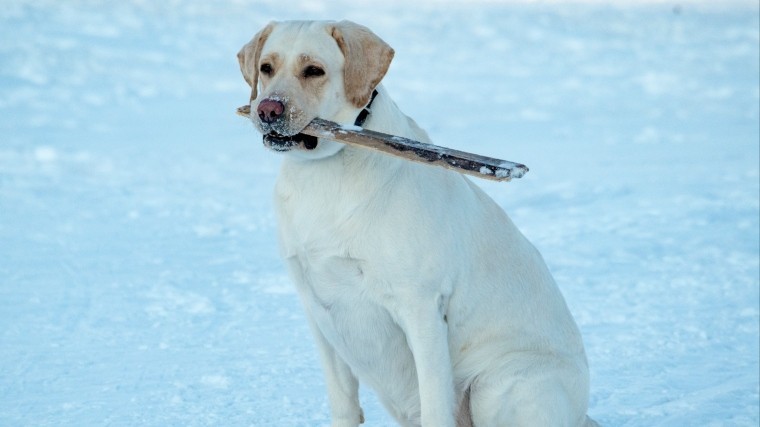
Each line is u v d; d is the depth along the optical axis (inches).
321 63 233.5
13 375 332.2
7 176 697.0
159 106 1048.2
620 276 469.7
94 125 925.8
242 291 445.7
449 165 216.4
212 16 1873.8
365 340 248.1
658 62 1535.4
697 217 593.9
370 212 233.9
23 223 570.9
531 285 262.1
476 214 256.1
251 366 345.7
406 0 2484.0
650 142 893.8
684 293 442.6
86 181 694.5
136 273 471.8
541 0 2578.7
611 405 309.3
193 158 793.6
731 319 404.5
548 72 1409.9
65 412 298.8
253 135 908.6
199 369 341.7
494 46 1670.8
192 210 617.3
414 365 254.2
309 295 249.3
